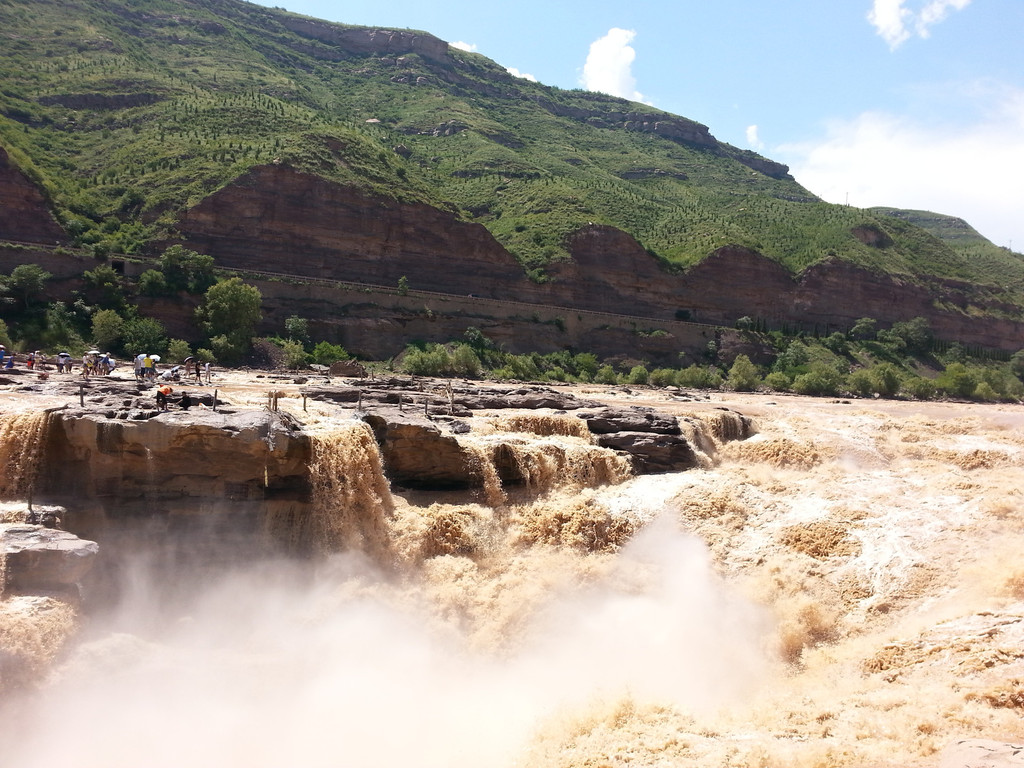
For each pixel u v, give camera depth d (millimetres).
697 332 112625
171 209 88625
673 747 17172
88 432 24000
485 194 143875
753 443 41906
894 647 21641
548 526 29828
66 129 107750
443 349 83438
